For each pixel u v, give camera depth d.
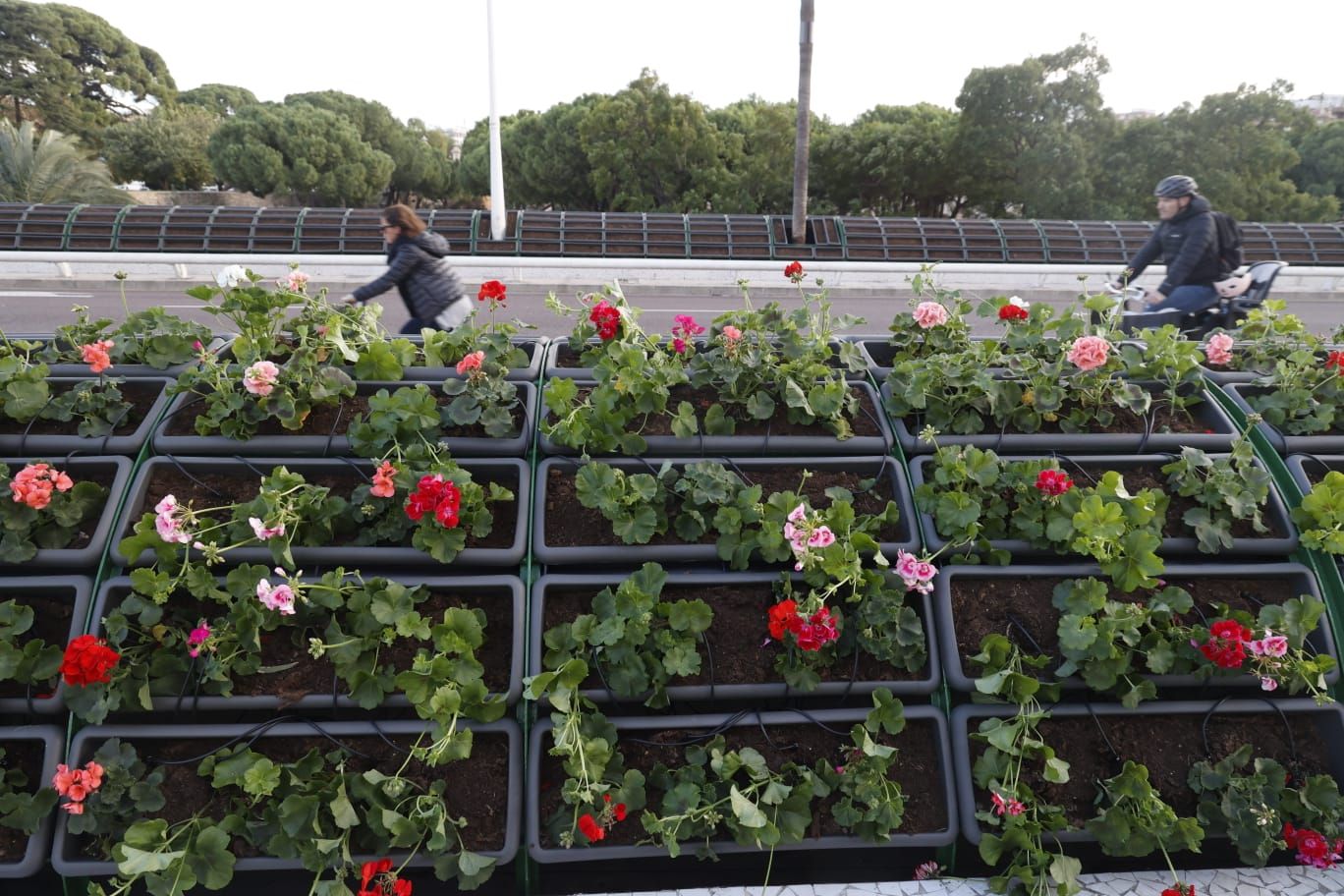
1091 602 2.15
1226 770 2.07
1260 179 21.41
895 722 2.04
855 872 2.17
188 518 2.03
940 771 2.08
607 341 2.73
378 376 2.61
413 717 2.06
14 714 1.97
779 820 1.97
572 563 2.24
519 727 2.04
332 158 30.72
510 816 1.95
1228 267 5.11
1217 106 20.86
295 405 2.43
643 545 2.26
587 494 2.27
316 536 2.19
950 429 2.60
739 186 23.97
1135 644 2.12
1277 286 12.80
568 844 1.83
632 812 2.03
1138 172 21.42
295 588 1.98
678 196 24.91
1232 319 5.35
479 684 1.96
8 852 1.89
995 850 1.98
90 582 2.08
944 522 2.28
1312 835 1.97
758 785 2.01
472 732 2.02
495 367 2.59
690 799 1.96
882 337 3.13
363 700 1.99
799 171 13.16
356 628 2.04
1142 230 13.65
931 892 1.98
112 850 1.88
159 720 2.02
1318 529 2.32
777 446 2.51
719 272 11.94
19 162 17.12
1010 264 12.39
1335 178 25.19
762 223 13.70
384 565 2.18
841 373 2.72
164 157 31.55
